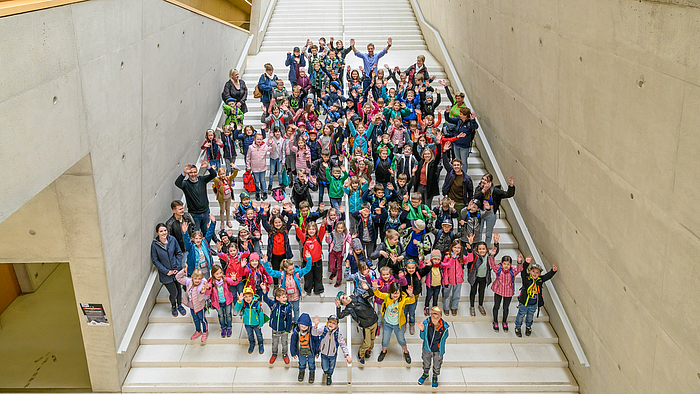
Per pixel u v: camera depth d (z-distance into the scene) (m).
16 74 5.50
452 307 9.80
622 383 7.29
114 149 8.09
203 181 10.38
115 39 7.98
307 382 8.79
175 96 10.88
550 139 9.19
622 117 6.79
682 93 5.54
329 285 10.38
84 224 7.68
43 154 6.06
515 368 9.08
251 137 11.89
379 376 8.92
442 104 15.27
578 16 7.79
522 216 10.91
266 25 18.98
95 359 8.60
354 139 11.80
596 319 7.96
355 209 10.34
